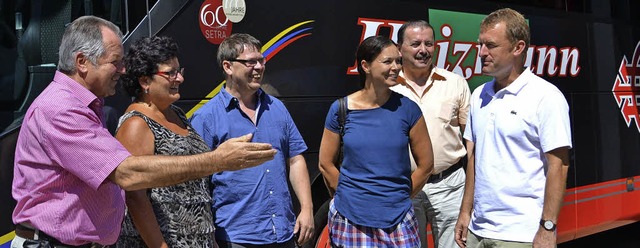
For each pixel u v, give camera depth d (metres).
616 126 6.95
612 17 6.95
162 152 3.08
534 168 3.42
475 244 3.64
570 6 6.54
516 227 3.44
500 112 3.47
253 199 3.60
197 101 4.33
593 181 6.70
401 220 3.79
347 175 3.84
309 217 3.86
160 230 3.08
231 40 3.69
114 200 2.89
